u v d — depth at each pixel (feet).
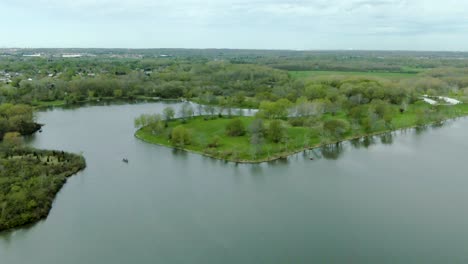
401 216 376.27
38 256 314.55
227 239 340.18
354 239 338.95
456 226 358.02
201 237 343.05
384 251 321.73
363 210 388.57
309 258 312.91
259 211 388.16
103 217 374.43
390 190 435.12
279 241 336.90
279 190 437.99
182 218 374.43
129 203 403.34
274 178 472.85
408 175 477.77
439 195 420.77
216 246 329.72
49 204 390.01
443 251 321.32
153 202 406.62
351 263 306.96
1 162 461.37
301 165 517.14
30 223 361.10
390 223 364.58
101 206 395.75
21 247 326.44
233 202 408.05
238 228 357.61
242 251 322.34
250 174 486.38
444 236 342.85
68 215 377.30
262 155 540.93
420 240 337.11
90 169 495.41
